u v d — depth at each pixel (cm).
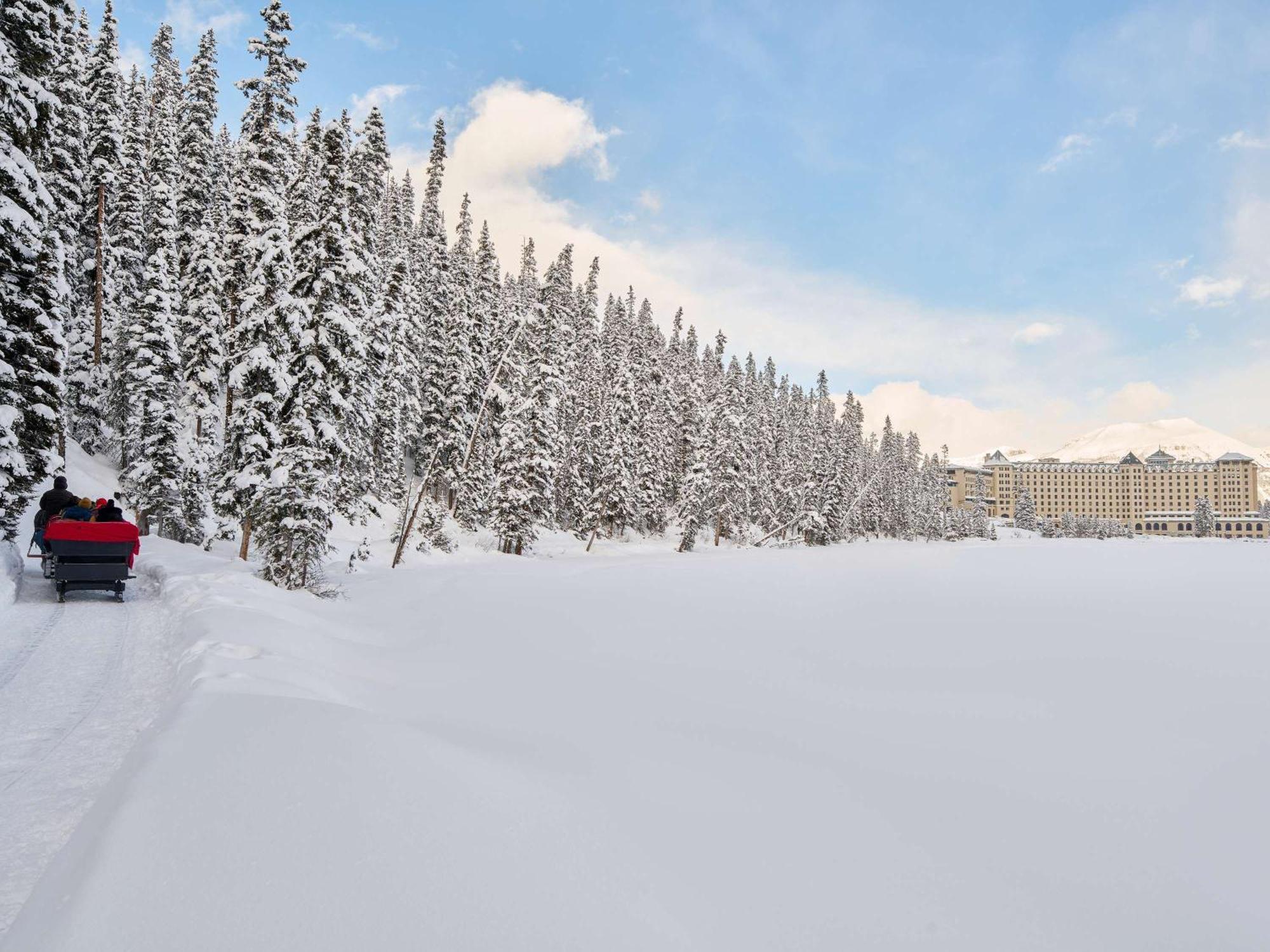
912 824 601
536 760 627
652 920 360
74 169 2972
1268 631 2045
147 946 276
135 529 1336
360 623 1620
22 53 1441
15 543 1836
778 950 362
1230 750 905
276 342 2312
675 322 11188
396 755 518
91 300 3600
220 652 830
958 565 5031
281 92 2631
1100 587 3488
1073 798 714
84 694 755
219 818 387
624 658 1448
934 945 396
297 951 282
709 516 7038
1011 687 1285
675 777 648
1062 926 444
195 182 3909
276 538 1956
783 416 10256
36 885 356
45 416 1677
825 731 940
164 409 2986
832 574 4103
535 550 5219
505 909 339
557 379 4597
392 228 5453
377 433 4422
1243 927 466
